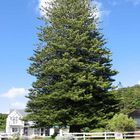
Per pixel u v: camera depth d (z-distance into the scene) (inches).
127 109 3715.6
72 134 1921.8
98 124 2161.7
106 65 2353.6
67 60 2198.6
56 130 2413.9
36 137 2338.8
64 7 2437.3
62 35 2357.3
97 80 2257.6
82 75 2197.3
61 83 2172.7
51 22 2378.2
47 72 2244.1
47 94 2284.7
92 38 2399.1
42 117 2224.4
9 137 2017.7
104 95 2266.2
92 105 2234.3
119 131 2058.3
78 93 2132.1
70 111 2178.9
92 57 2335.1
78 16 2427.4
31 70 2354.8
